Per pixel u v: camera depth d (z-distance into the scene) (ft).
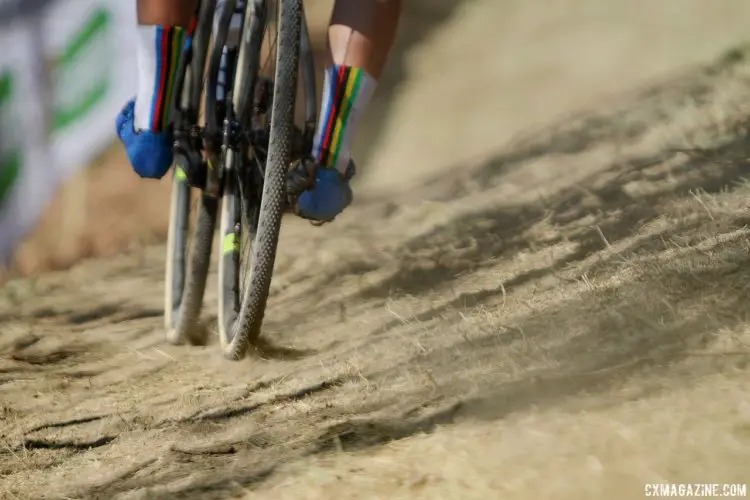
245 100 35.55
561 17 84.94
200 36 35.09
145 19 34.01
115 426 33.37
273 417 31.45
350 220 63.00
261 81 35.76
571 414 25.29
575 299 35.22
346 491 23.58
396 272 48.85
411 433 26.91
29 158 75.56
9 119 75.51
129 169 76.48
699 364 26.68
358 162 78.54
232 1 35.14
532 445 23.82
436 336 36.40
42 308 57.11
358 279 49.32
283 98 32.91
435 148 76.33
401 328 39.19
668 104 63.36
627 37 77.36
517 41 84.28
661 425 23.27
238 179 36.14
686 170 50.83
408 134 79.05
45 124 75.72
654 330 29.86
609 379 27.04
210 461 28.17
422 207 60.85
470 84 82.23
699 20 75.92
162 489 26.45
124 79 75.77
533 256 45.21
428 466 24.08
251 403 33.35
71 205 74.90
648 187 49.85
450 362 32.76
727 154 51.57
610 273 37.27
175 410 34.14
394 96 84.84
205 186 36.29
